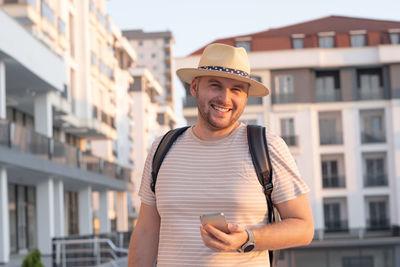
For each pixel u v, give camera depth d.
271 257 3.03
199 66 3.03
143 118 69.19
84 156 29.36
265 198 2.89
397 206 43.94
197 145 3.00
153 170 3.06
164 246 2.99
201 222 2.63
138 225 3.24
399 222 43.62
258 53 44.72
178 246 2.93
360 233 41.91
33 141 21.58
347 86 45.12
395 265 33.12
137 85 69.19
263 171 2.86
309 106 44.56
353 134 44.94
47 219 24.70
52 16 28.02
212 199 2.88
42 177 24.69
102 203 37.59
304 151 44.53
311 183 44.38
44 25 26.61
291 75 44.94
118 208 42.38
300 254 37.53
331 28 47.56
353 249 38.81
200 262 2.87
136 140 68.56
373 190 44.53
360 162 44.72
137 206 68.50
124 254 21.95
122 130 53.53
